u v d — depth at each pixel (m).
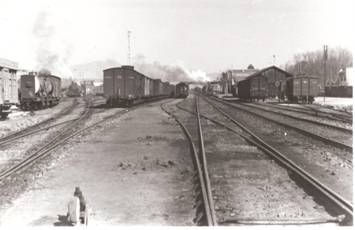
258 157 12.98
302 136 18.22
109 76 46.72
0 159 13.23
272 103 53.81
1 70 28.30
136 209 7.64
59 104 56.66
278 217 7.00
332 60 92.38
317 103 49.69
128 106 47.28
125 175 10.59
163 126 23.73
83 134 19.70
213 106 46.12
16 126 24.92
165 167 11.57
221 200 8.09
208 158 12.86
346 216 6.71
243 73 132.25
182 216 7.17
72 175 10.63
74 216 6.66
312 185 8.74
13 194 8.78
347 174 10.45
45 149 14.90
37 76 42.12
